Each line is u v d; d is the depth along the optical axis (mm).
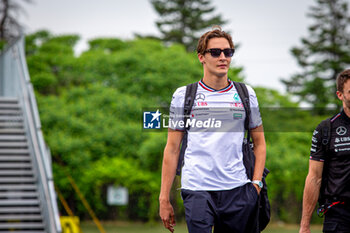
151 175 43438
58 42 56094
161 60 45844
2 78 33219
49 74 49156
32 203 20906
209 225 5406
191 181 5562
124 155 45000
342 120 6215
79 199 43312
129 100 44844
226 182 5516
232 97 5633
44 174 19812
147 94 45594
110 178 42844
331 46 72875
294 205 45062
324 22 78000
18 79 26984
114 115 45250
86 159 42656
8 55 30672
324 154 6285
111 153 44250
